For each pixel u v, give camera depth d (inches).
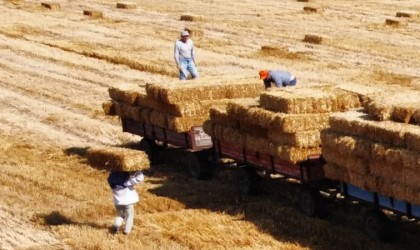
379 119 805.9
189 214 911.7
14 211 933.8
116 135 1266.0
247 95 1061.8
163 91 1037.8
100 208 935.7
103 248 813.2
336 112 877.8
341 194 849.5
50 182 1037.8
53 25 2370.8
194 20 2436.0
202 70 1694.1
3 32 2249.0
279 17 2517.2
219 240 826.2
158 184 1031.6
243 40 2095.2
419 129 761.0
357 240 822.5
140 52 1947.6
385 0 2883.9
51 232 867.4
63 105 1481.3
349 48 1958.7
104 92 1567.4
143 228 869.8
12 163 1128.8
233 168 1071.6
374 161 789.9
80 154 1173.1
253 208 928.9
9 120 1376.7
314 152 879.7
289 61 1796.3
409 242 816.3
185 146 1049.5
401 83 1553.9
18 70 1786.4
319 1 2856.8
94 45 2057.1
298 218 890.1
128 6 2696.9
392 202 795.4
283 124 867.4
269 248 803.4
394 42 2046.0
